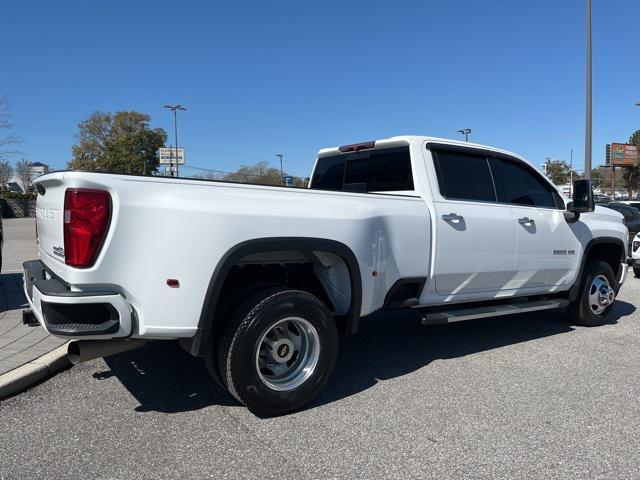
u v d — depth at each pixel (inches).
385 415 158.4
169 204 137.0
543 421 155.0
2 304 279.0
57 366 189.0
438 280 198.1
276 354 157.4
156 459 130.5
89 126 2217.0
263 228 148.1
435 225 194.1
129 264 134.7
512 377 192.5
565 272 248.7
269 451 135.3
